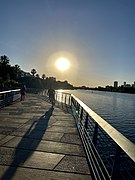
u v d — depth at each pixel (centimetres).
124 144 241
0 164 469
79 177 428
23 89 2230
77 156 551
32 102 2047
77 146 638
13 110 1377
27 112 1312
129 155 211
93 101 10331
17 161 492
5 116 1120
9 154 537
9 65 8431
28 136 723
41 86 9044
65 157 538
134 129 3148
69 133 801
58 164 489
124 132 2891
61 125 948
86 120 635
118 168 277
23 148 590
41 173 435
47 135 750
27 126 888
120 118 4497
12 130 802
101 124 377
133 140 2425
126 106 9112
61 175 432
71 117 1193
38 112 1335
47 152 568
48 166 474
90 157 483
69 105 1841
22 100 2244
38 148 597
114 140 271
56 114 1284
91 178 426
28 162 489
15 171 437
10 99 1830
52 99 1850
